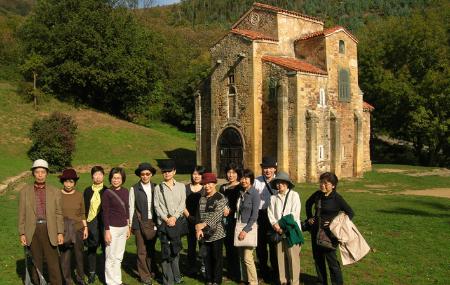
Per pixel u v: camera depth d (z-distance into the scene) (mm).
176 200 9094
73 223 8945
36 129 36312
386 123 48906
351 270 10156
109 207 8977
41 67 51062
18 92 51406
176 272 9258
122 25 56562
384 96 46812
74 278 9648
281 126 29156
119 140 45812
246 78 30828
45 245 8445
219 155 32969
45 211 8422
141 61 57344
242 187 8945
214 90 33094
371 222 15586
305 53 32500
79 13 53000
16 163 34000
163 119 76938
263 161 9711
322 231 8375
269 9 32438
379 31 53438
